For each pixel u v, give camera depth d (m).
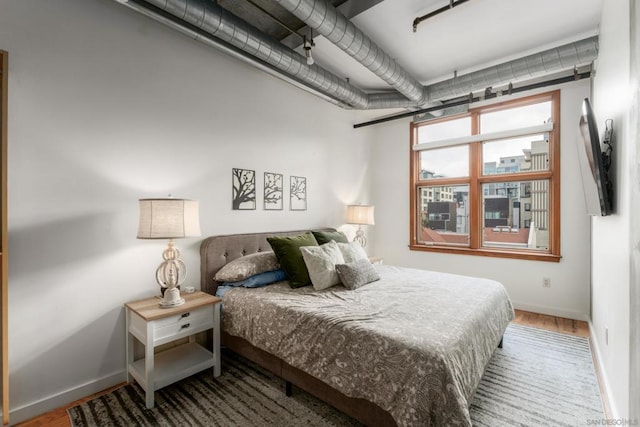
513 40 2.84
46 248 1.91
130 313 2.19
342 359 1.66
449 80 3.32
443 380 1.34
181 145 2.59
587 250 3.34
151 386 1.92
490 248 4.05
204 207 2.76
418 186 4.68
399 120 4.77
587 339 2.87
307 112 3.85
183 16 2.07
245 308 2.25
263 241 3.14
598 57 2.58
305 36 2.62
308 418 1.80
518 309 3.75
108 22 2.18
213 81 2.83
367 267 2.70
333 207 4.26
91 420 1.81
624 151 1.54
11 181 1.79
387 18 2.54
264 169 3.30
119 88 2.23
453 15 2.47
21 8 1.82
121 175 2.24
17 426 1.76
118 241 2.22
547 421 1.77
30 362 1.85
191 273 2.67
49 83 1.92
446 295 2.27
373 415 1.54
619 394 1.62
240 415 1.83
